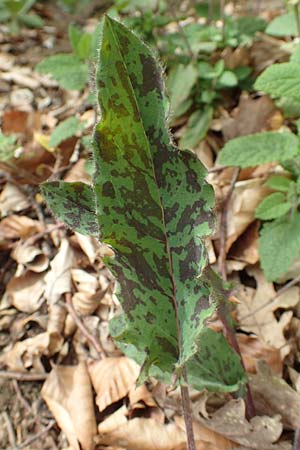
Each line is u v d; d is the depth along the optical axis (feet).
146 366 0.67
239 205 1.35
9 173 1.57
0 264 1.41
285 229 1.21
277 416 0.98
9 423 1.14
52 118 1.75
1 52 2.02
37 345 1.23
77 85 1.53
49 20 2.26
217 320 1.18
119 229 0.62
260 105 1.56
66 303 1.28
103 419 1.11
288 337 1.19
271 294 1.24
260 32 1.82
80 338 1.25
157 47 1.68
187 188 0.62
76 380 1.15
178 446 1.01
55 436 1.12
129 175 0.61
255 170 1.43
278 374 1.11
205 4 1.83
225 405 1.01
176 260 0.66
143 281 0.65
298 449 0.91
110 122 0.57
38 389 1.19
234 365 0.94
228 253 1.33
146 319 0.66
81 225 0.71
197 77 1.59
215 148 1.57
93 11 2.30
